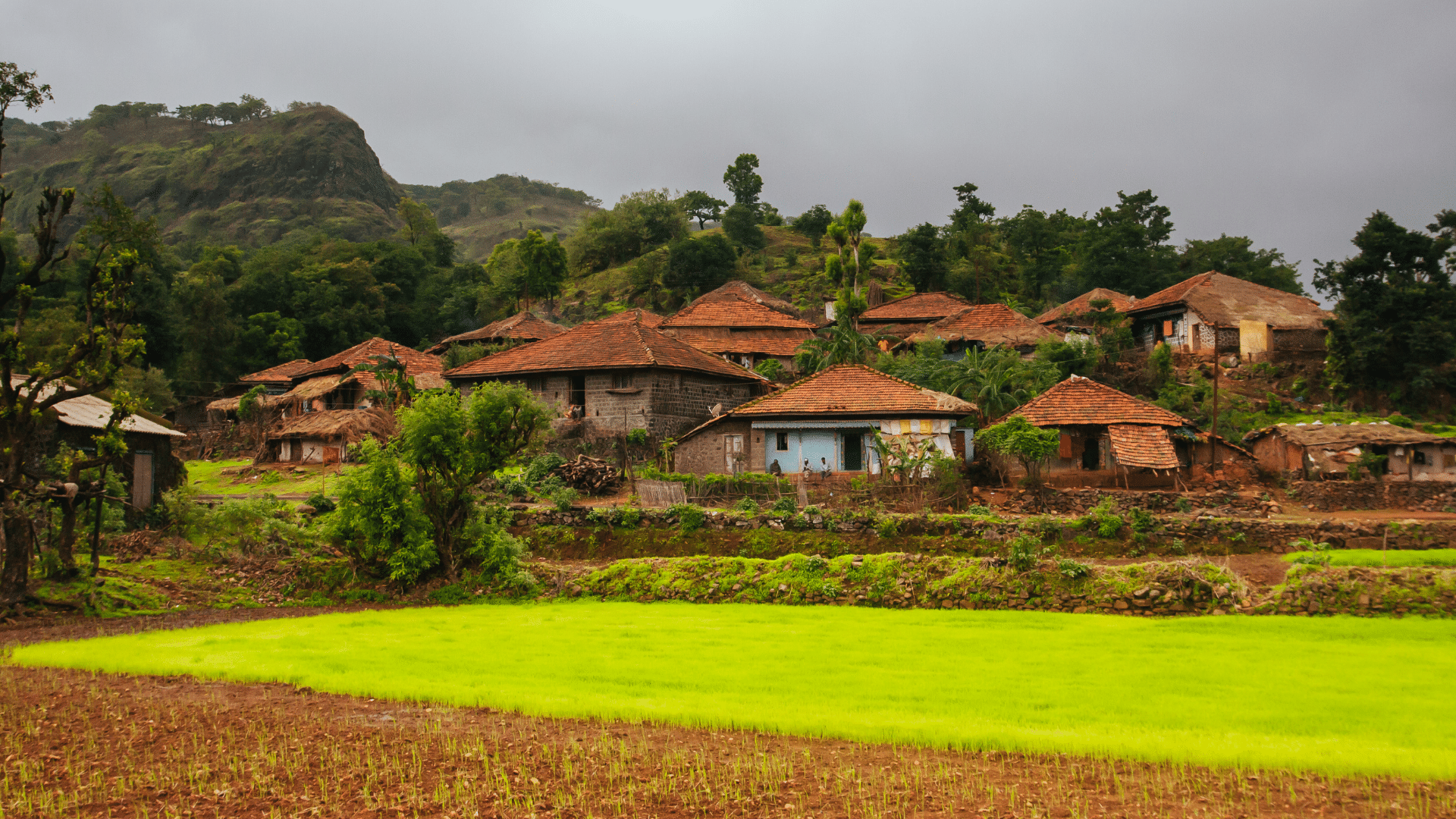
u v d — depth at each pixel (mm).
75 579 25328
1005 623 22016
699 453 41781
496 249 130500
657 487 35000
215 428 61469
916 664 17141
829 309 74688
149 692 15516
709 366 49969
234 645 19609
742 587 26891
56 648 19156
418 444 28297
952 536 30453
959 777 11336
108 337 25047
